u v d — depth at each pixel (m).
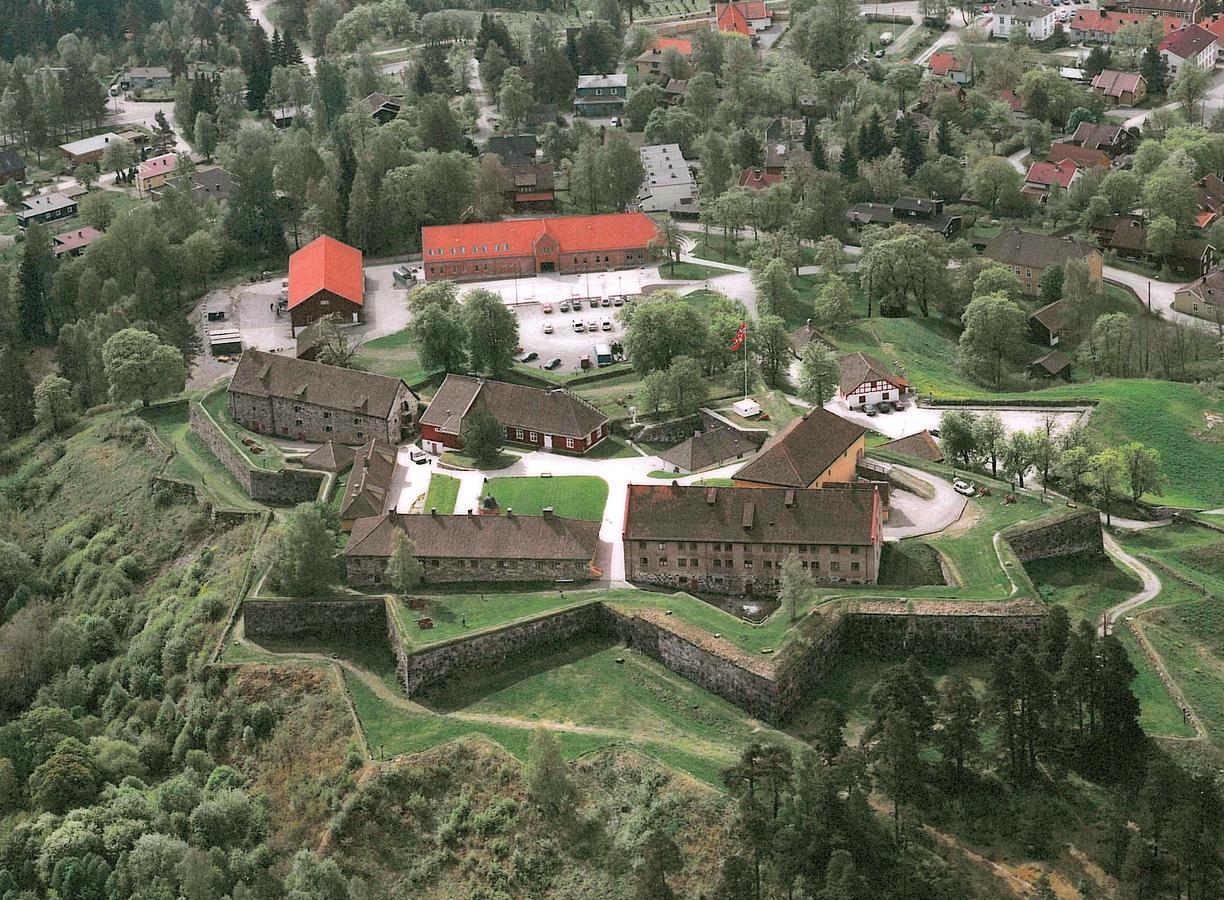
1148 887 162.62
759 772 170.00
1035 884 165.00
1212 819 164.88
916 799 176.00
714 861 171.00
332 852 182.38
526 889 175.50
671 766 182.88
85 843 189.50
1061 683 179.88
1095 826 172.12
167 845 184.75
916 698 178.88
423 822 184.38
